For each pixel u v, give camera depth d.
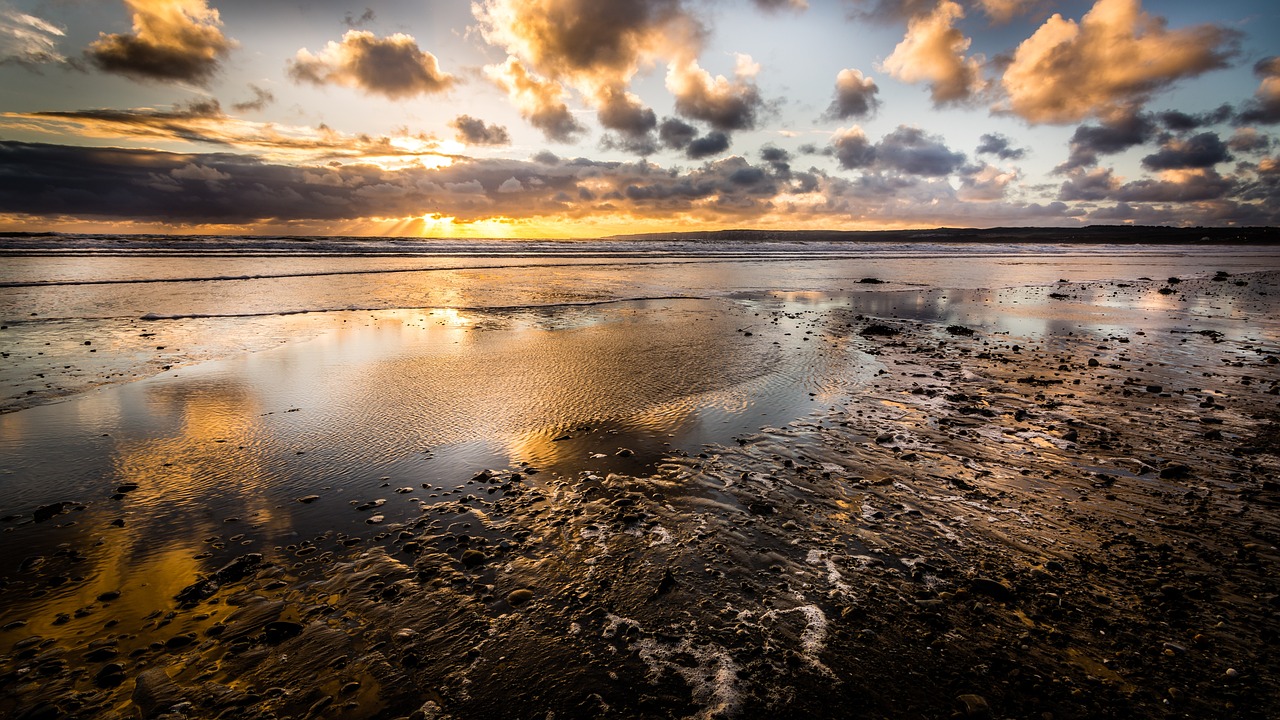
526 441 7.24
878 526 5.29
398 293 21.19
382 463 6.52
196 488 5.82
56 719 3.07
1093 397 9.41
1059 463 6.71
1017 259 56.41
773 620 3.99
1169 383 10.32
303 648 3.66
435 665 3.55
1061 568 4.56
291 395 8.88
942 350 13.23
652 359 11.60
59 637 3.70
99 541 4.82
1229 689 3.30
